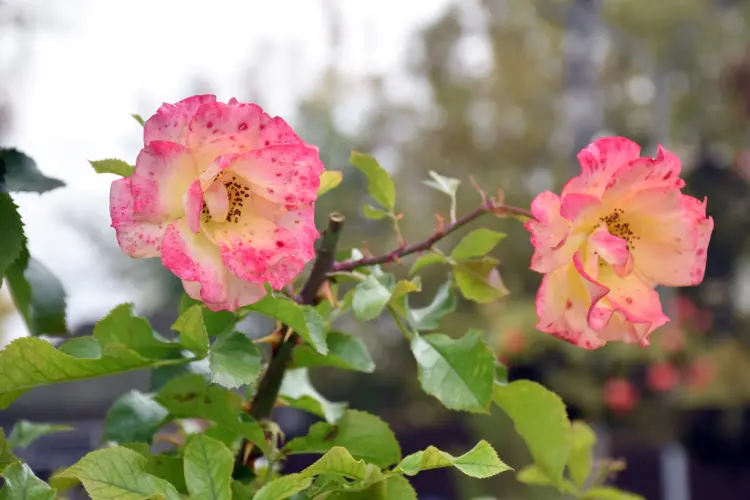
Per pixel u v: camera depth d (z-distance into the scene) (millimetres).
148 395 706
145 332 673
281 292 683
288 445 676
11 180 700
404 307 691
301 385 743
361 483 600
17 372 608
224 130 610
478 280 715
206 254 605
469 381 670
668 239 667
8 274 721
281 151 614
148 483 581
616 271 654
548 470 699
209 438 588
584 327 657
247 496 626
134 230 601
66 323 730
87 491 576
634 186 659
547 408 685
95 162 632
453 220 705
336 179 691
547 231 651
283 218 623
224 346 625
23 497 573
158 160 599
